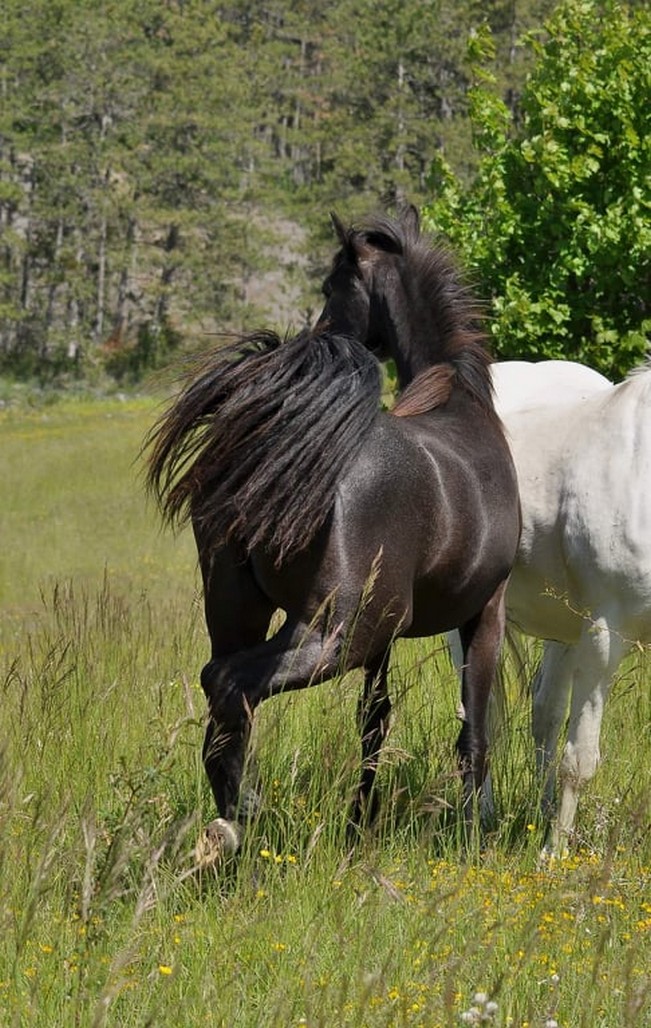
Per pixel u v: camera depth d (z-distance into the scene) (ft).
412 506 25.07
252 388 23.89
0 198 383.04
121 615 43.50
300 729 33.47
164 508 25.58
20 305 386.32
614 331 52.06
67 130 399.65
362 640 24.36
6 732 29.89
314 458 23.58
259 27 461.37
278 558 23.67
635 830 25.75
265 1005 19.75
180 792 30.22
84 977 19.54
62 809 23.65
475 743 29.32
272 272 413.59
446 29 393.09
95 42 395.55
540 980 21.22
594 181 53.47
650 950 22.57
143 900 19.90
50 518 131.95
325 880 23.94
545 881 25.38
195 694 36.06
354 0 466.70
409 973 20.90
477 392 29.81
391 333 31.50
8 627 68.49
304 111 465.06
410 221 32.37
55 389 333.62
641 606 29.45
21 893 22.80
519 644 37.86
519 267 54.24
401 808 31.01
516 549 29.14
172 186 396.78
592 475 30.19
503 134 56.70
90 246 384.06
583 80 52.70
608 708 34.99
